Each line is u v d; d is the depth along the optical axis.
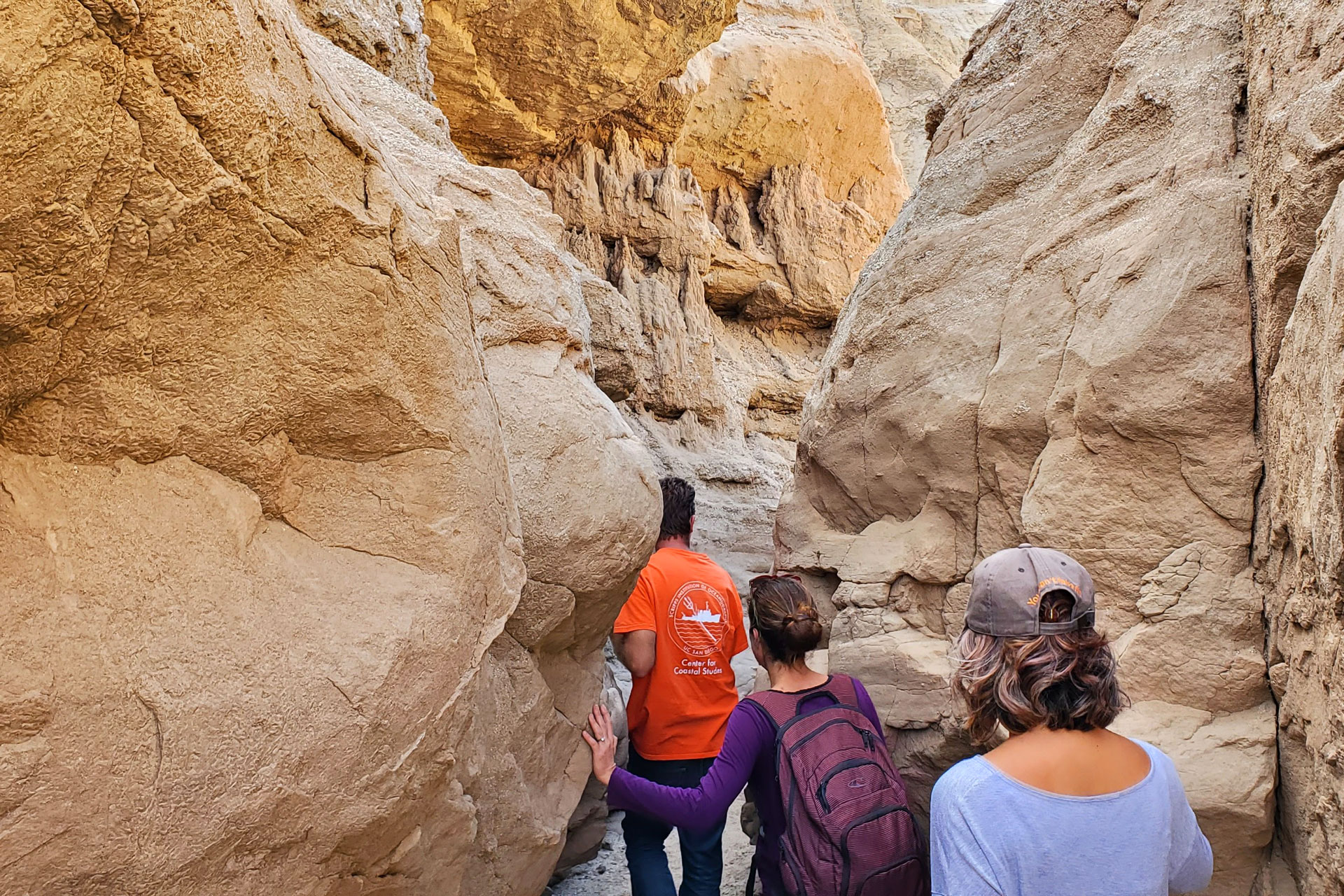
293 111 1.23
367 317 1.43
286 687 1.28
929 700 2.91
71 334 1.06
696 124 9.88
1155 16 3.13
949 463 3.16
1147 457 2.55
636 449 2.69
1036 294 3.03
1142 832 1.22
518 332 2.46
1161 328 2.54
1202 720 2.29
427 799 1.60
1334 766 1.79
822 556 3.63
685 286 9.14
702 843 2.62
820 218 10.65
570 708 2.62
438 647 1.54
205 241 1.14
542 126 7.95
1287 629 2.13
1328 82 2.05
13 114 0.84
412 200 1.61
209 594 1.23
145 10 0.93
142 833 1.09
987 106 3.72
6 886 0.96
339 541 1.47
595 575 2.40
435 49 6.82
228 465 1.30
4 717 0.97
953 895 1.21
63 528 1.10
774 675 2.23
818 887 1.84
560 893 3.05
